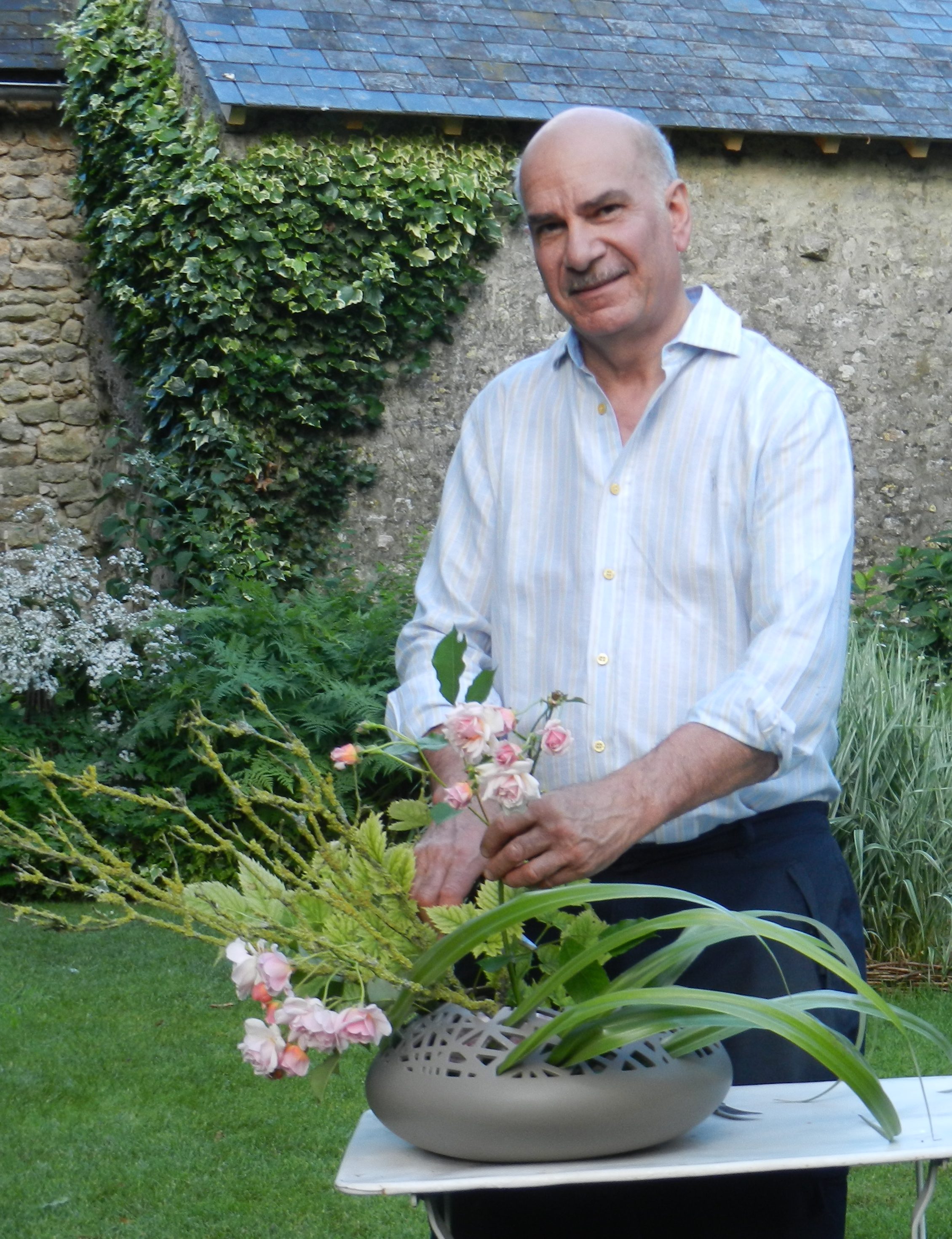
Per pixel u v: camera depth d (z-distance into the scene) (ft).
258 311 25.02
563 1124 4.19
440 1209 4.62
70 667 21.79
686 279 27.25
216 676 18.98
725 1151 4.36
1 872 18.39
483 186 25.82
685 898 4.37
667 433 6.28
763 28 29.43
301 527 25.62
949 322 28.40
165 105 25.86
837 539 5.94
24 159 29.50
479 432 6.99
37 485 30.07
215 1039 13.78
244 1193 10.71
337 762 4.73
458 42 26.81
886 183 28.04
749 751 5.28
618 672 6.31
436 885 5.16
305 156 25.02
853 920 6.33
